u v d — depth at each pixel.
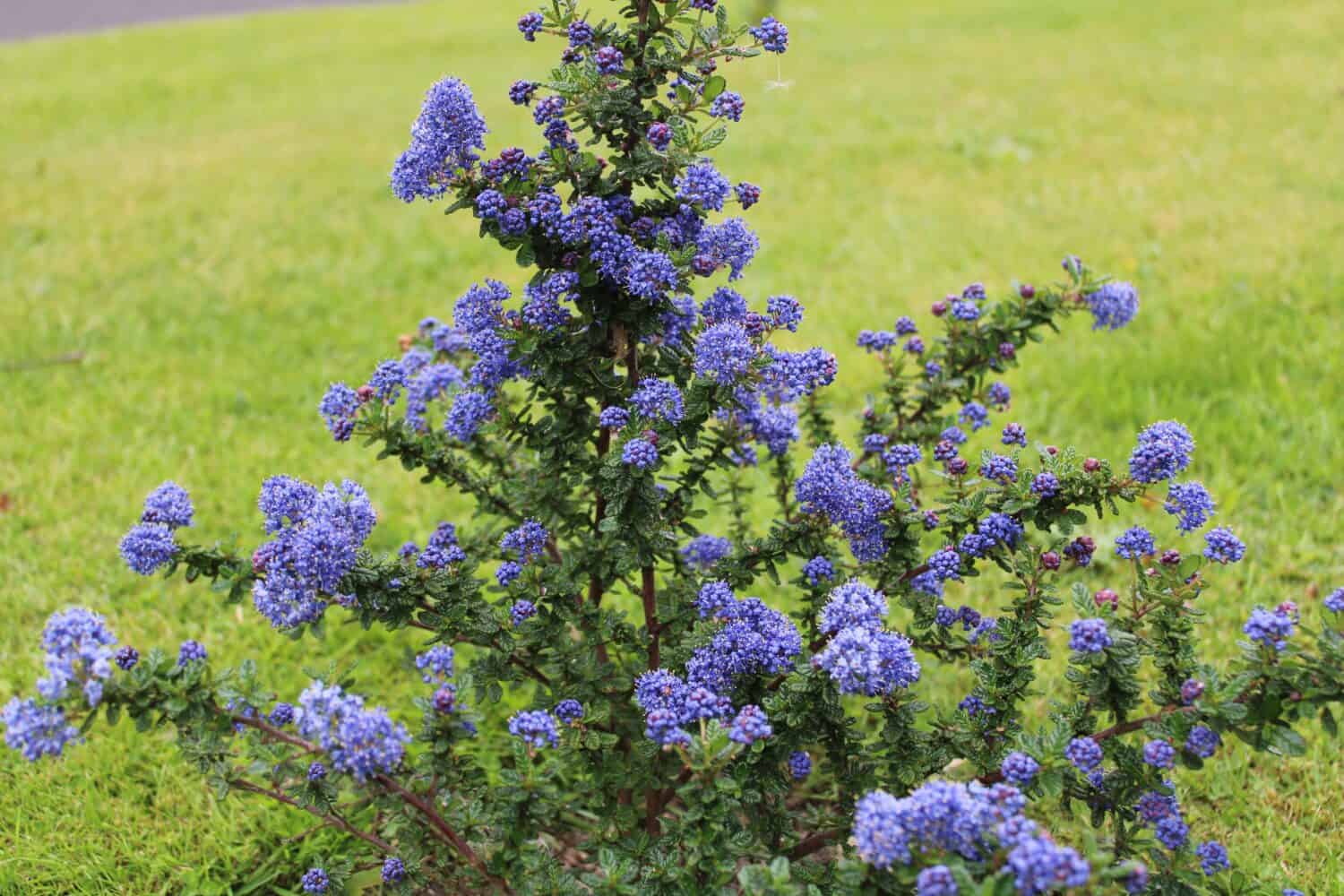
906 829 2.11
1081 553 2.68
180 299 7.10
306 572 2.51
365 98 12.22
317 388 5.96
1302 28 12.34
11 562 4.51
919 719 3.65
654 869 2.51
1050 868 1.93
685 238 2.76
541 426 2.91
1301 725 3.59
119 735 3.69
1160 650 2.56
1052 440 5.06
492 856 2.60
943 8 15.91
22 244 8.02
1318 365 5.40
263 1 21.23
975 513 2.66
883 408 3.44
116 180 9.48
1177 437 2.57
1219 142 8.81
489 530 3.35
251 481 5.09
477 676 2.83
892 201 8.14
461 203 2.67
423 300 6.99
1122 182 8.12
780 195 8.39
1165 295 6.27
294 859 3.26
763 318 2.85
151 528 2.62
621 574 3.01
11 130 11.30
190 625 4.20
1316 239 6.74
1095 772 2.60
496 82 12.20
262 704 2.46
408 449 3.05
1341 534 4.40
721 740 2.36
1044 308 3.23
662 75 2.71
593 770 2.85
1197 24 13.09
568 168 2.69
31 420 5.63
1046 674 3.88
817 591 2.87
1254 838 3.24
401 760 2.66
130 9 20.67
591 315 2.77
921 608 2.82
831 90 11.40
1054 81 11.15
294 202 8.88
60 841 3.30
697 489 3.42
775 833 2.78
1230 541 2.52
